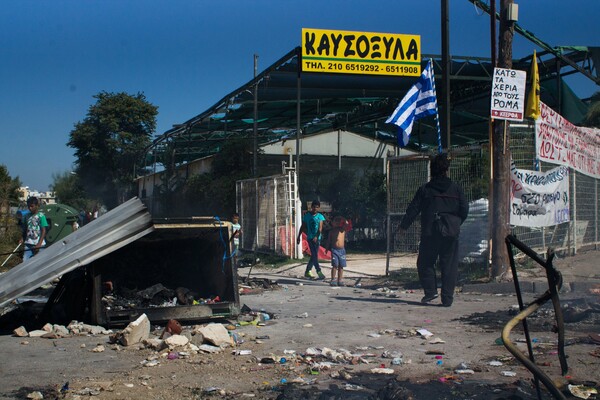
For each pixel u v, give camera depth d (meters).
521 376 5.16
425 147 33.06
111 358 6.19
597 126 18.52
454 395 4.67
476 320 7.82
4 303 7.24
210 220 8.62
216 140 36.41
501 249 10.85
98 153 54.53
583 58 20.80
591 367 5.30
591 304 7.75
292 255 18.33
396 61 19.94
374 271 14.77
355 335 7.14
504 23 10.83
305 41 19.36
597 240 14.17
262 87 24.25
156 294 8.81
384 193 24.02
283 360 5.91
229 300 8.51
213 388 5.01
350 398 4.54
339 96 26.12
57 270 7.41
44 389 5.07
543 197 12.04
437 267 12.89
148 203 44.84
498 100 10.68
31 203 12.21
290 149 28.39
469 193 12.50
